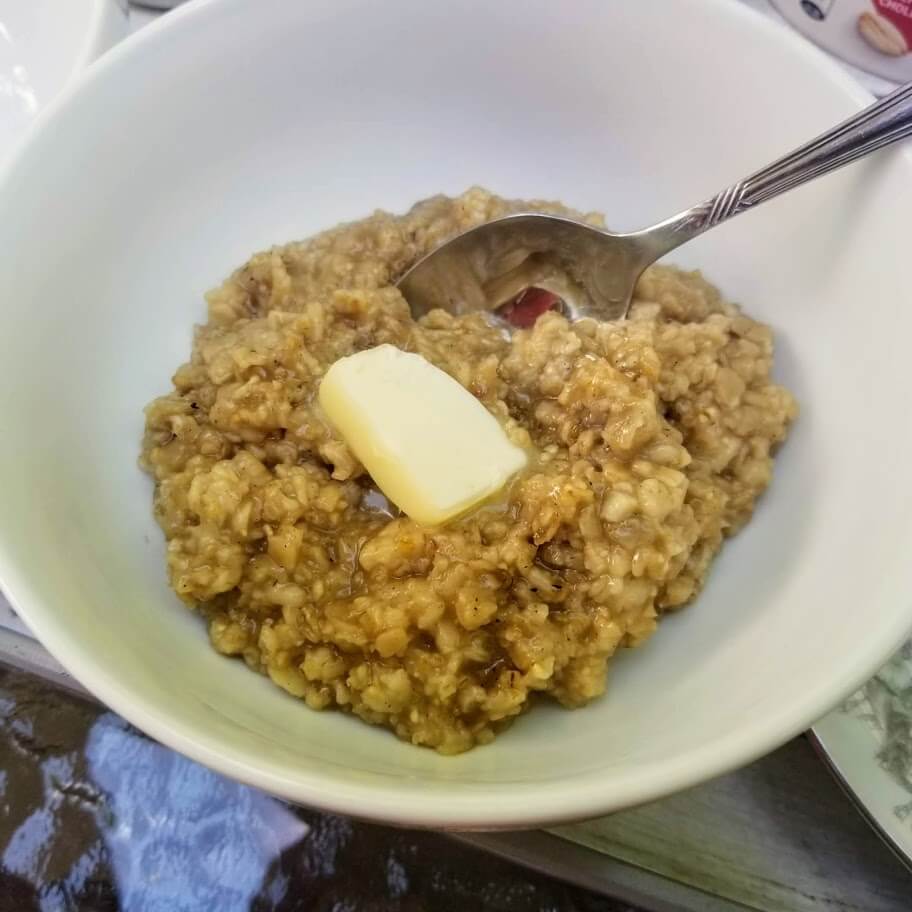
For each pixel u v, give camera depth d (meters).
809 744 0.18
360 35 0.20
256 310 0.20
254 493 0.16
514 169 0.22
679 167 0.20
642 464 0.16
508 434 0.17
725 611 0.16
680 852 0.17
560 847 0.17
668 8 0.18
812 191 0.17
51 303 0.17
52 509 0.15
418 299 0.20
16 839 0.19
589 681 0.15
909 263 0.16
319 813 0.19
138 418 0.18
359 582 0.16
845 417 0.17
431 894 0.18
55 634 0.12
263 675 0.16
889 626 0.13
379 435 0.16
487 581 0.15
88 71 0.17
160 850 0.18
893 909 0.17
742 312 0.19
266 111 0.20
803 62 0.17
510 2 0.19
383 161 0.22
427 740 0.15
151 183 0.19
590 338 0.18
